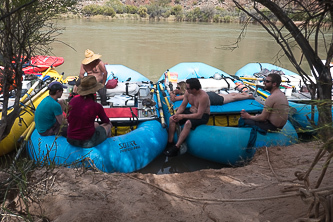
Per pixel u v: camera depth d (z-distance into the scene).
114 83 5.40
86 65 5.23
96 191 2.62
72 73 9.37
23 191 2.45
